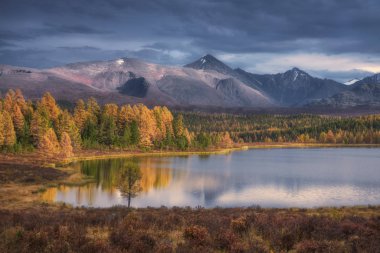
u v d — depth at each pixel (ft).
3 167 248.73
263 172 312.71
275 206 167.22
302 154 582.35
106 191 197.98
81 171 281.33
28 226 64.03
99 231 64.49
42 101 454.40
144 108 558.97
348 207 141.18
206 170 325.21
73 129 439.22
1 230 59.06
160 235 60.23
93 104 516.73
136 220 74.79
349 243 52.95
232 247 49.11
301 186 232.73
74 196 181.06
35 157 348.79
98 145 477.36
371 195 197.88
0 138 352.49
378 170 332.39
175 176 279.90
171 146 573.74
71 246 48.11
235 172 311.88
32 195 167.53
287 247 53.11
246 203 175.73
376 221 77.10
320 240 56.18
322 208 135.13
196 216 92.89
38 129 400.67
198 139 634.02
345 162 423.23
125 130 510.17
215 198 189.57
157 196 193.36
